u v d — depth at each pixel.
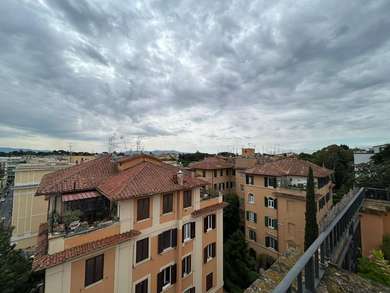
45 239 13.48
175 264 16.45
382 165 22.73
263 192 29.16
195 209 18.52
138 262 14.23
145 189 14.71
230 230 36.12
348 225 7.60
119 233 13.34
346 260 7.25
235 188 47.34
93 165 19.03
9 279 13.67
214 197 21.00
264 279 4.98
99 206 16.02
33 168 30.66
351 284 4.30
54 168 32.78
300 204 24.84
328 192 30.39
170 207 16.61
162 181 16.59
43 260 10.44
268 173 28.28
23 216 28.42
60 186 14.95
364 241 12.30
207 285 19.34
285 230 26.03
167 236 16.30
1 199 48.41
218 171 47.69
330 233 5.44
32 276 15.09
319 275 4.32
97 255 12.25
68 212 13.69
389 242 11.32
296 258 6.04
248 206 31.41
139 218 14.52
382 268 7.88
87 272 11.86
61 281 10.85
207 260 19.47
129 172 17.27
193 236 18.17
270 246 28.14
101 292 12.23
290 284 2.78
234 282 23.28
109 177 17.50
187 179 18.70
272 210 27.81
